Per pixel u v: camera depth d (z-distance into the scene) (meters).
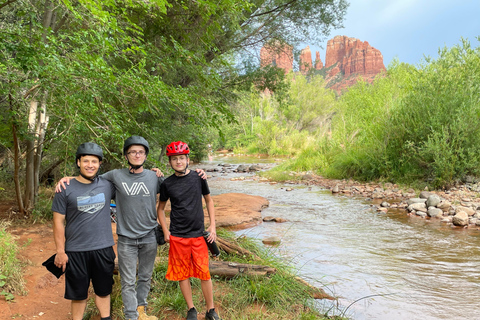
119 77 4.81
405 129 12.93
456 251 5.96
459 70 12.48
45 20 6.03
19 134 6.05
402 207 9.63
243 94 14.35
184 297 3.38
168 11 7.59
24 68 4.18
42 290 3.87
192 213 3.33
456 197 9.89
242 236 6.21
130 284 3.13
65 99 4.80
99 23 4.29
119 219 3.18
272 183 15.56
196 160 27.19
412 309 3.92
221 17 7.89
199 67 6.07
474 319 3.70
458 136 11.16
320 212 9.28
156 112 5.89
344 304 4.05
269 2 12.38
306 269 5.14
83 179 2.95
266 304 3.90
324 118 45.88
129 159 3.17
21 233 5.65
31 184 6.60
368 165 14.41
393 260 5.54
